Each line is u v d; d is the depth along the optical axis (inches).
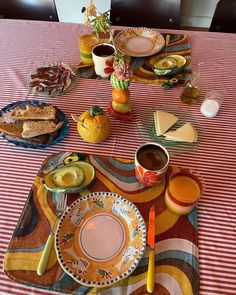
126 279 21.0
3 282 21.0
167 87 37.5
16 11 57.2
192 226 24.1
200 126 32.9
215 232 24.0
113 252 22.2
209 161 29.3
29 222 24.2
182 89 37.6
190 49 43.1
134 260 21.2
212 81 38.8
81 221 23.8
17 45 44.8
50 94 36.5
